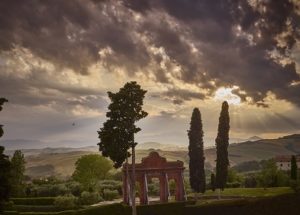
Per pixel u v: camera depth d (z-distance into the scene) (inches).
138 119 2645.2
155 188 4033.0
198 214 2491.4
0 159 1847.9
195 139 3075.8
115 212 2480.3
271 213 2226.9
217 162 3065.9
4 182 1834.4
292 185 3184.1
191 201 2731.3
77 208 3016.7
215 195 3009.4
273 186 3481.8
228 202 2429.9
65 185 4121.6
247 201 2394.2
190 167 3058.6
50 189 3818.9
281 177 3479.3
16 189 3609.7
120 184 4175.7
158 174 2955.2
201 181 3011.8
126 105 2603.3
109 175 4896.7
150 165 2933.1
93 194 3440.0
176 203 2667.3
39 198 3287.4
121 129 2583.7
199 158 3046.3
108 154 2586.1
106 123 2605.8
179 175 3024.1
